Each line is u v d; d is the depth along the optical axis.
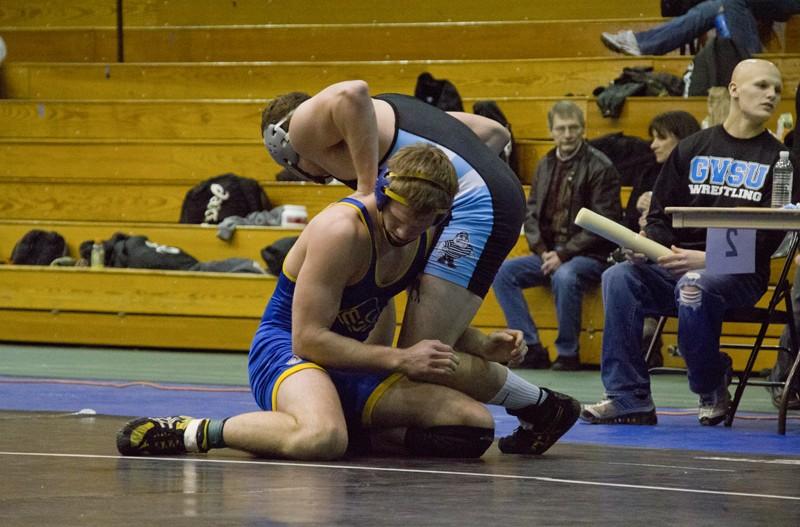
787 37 15.91
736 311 7.83
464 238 5.74
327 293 5.44
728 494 4.50
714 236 7.34
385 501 4.17
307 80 17.20
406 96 6.18
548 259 12.42
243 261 14.41
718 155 8.06
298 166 6.05
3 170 16.56
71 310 14.76
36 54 19.33
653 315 8.21
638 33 15.88
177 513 3.85
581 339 12.85
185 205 15.11
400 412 5.62
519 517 3.87
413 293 5.75
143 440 5.41
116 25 19.64
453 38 17.72
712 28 15.55
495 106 14.47
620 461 5.67
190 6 19.47
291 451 5.31
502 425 7.59
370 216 5.43
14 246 15.51
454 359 5.53
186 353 14.09
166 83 17.70
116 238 14.97
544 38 17.23
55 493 4.28
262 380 5.66
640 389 7.93
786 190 7.82
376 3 18.73
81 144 16.28
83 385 10.21
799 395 8.99
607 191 12.48
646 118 14.52
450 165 5.27
